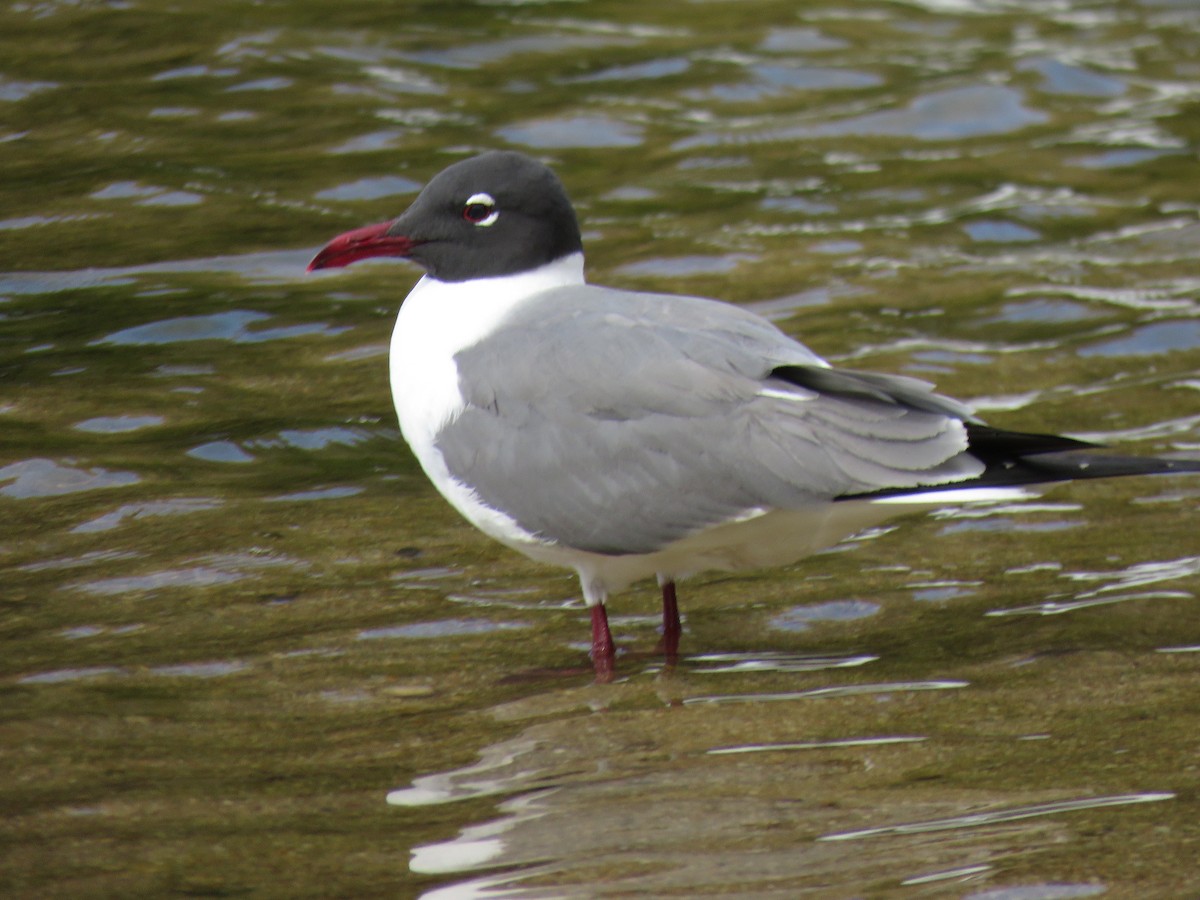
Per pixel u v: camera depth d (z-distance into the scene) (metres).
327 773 8.83
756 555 10.48
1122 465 9.52
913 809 8.29
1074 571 11.69
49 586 11.31
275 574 11.62
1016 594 11.35
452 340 10.99
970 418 9.87
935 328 16.48
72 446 13.66
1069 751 8.92
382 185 19.62
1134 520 12.53
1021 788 8.48
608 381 10.15
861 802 8.38
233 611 11.02
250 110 21.56
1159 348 16.00
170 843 8.05
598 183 20.28
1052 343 16.14
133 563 11.70
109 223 18.48
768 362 10.05
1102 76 24.08
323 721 9.49
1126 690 9.74
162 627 10.74
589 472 10.17
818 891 7.51
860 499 9.69
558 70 23.73
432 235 11.27
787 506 9.79
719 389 9.96
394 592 11.44
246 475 13.33
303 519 12.59
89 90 21.89
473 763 8.95
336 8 25.50
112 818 8.29
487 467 10.45
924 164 21.19
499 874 7.73
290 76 22.69
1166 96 23.47
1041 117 22.75
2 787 8.60
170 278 17.25
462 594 11.47
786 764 8.87
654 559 10.38
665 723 9.45
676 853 7.89
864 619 11.09
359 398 14.84
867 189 20.41
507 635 10.87
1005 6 27.38
